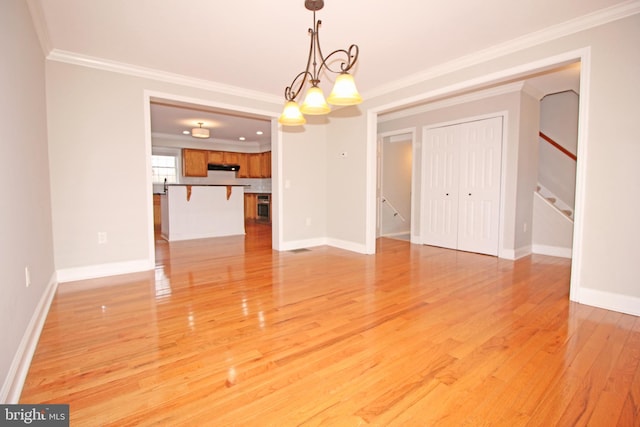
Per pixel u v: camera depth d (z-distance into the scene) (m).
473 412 1.34
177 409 1.35
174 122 6.69
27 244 2.00
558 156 5.08
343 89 1.99
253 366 1.69
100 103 3.30
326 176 5.29
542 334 2.05
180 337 2.01
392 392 1.47
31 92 2.30
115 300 2.68
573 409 1.35
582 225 2.57
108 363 1.71
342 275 3.49
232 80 3.89
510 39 2.85
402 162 6.59
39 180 2.50
